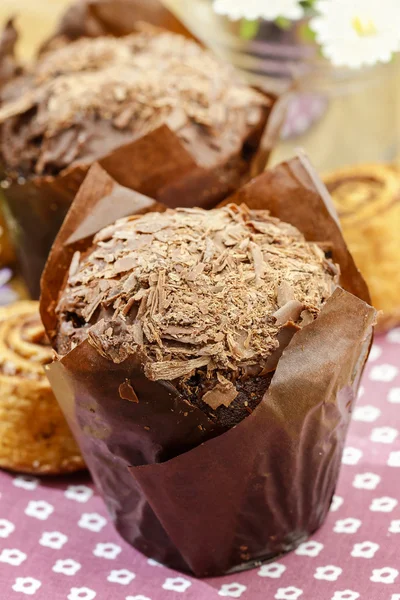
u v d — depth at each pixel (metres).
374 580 0.39
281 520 0.40
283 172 0.42
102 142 0.48
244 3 0.50
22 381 0.44
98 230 0.42
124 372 0.37
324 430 0.38
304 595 0.39
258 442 0.37
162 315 0.37
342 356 0.37
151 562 0.41
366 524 0.41
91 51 0.53
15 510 0.43
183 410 0.37
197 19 0.58
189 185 0.48
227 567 0.40
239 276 0.38
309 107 0.58
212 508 0.38
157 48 0.53
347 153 0.59
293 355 0.37
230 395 0.37
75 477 0.45
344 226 0.49
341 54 0.48
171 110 0.49
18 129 0.50
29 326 0.46
